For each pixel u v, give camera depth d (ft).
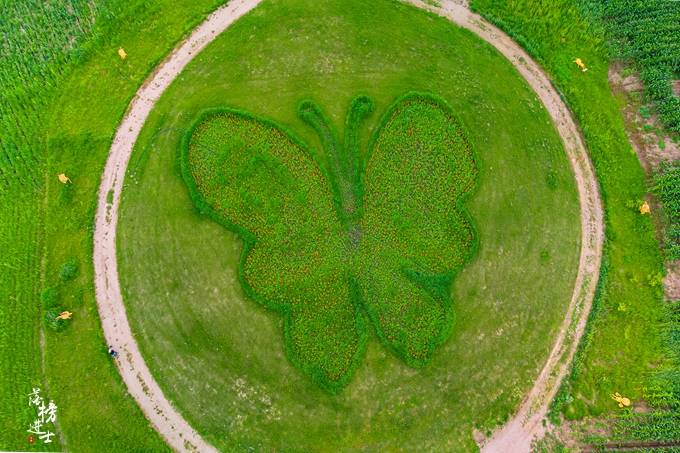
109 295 70.38
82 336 68.69
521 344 69.72
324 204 74.33
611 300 71.61
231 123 77.61
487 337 69.82
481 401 67.36
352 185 75.25
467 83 80.94
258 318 69.62
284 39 82.58
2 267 71.31
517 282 72.13
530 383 68.28
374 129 77.71
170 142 76.69
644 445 66.08
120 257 71.77
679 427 65.67
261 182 74.90
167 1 84.94
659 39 84.33
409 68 81.46
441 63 81.92
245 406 66.39
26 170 75.77
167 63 81.41
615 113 81.41
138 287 70.54
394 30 83.66
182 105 78.74
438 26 84.53
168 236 72.54
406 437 65.82
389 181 75.41
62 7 84.23
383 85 80.18
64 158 76.18
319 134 77.46
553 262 73.20
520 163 77.36
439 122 78.23
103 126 77.77
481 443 65.82
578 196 76.84
